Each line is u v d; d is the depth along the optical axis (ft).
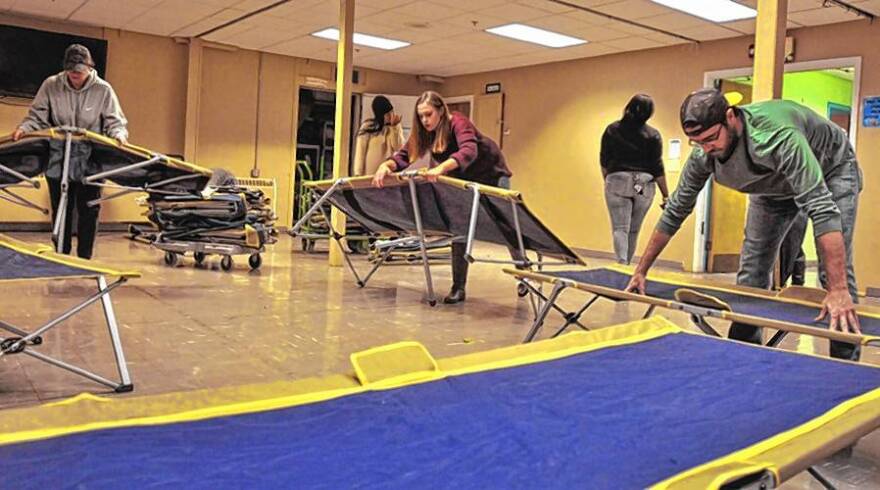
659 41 26.23
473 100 35.47
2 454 2.96
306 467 2.98
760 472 2.84
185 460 3.00
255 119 32.91
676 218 8.24
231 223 18.12
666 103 27.14
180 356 8.82
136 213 29.40
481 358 4.93
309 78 34.32
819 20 21.91
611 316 13.56
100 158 12.41
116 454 3.02
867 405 3.95
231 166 32.42
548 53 29.58
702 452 3.18
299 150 35.86
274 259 20.90
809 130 7.72
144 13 26.25
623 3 21.72
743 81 26.12
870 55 21.44
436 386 4.24
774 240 8.98
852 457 6.49
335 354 9.32
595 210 29.76
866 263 21.50
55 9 26.03
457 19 24.85
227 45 31.40
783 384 4.46
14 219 27.45
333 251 19.49
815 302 7.77
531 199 32.53
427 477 2.89
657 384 4.43
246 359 8.86
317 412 3.69
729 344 5.69
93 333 9.78
